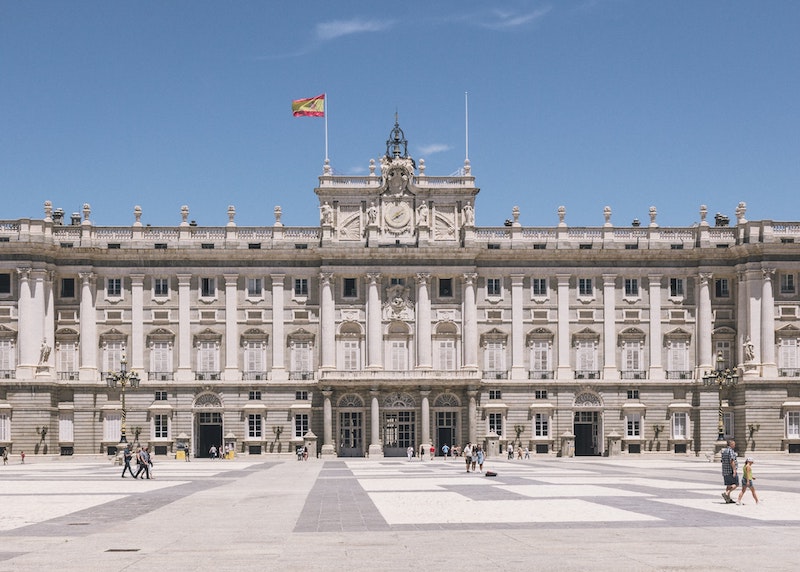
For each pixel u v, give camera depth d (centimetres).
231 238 11675
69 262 11481
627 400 11712
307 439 11069
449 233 11838
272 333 11638
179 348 11569
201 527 3466
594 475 6831
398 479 6456
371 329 11581
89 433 11331
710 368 11706
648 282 11869
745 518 3616
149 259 11594
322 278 11606
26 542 3069
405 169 11769
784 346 11569
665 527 3334
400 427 11625
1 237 11312
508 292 11825
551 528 3328
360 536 3158
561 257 11806
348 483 6019
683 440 11644
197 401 11506
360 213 11788
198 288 11644
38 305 11238
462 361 11694
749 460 4262
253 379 11581
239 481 6347
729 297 11869
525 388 11644
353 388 11444
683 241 11900
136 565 2583
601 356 11794
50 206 11612
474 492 5053
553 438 11612
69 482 6291
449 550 2822
